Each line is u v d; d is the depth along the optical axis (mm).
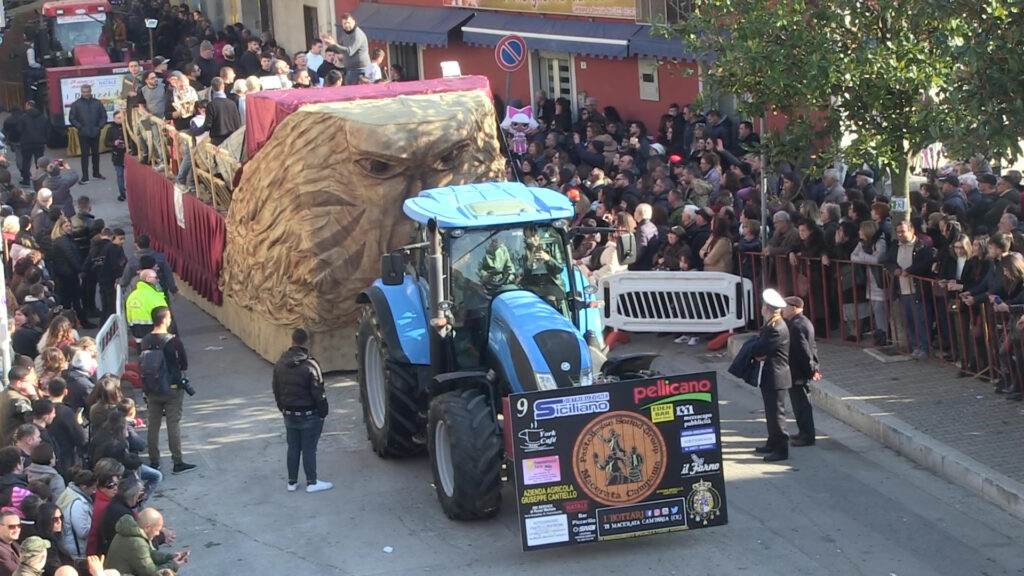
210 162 18406
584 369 11195
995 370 13648
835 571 10422
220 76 19859
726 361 15844
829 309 15695
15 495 10102
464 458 11250
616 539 11016
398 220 15656
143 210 22969
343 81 21953
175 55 34875
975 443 12344
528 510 10680
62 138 32406
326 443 14031
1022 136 11844
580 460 10727
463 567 10844
